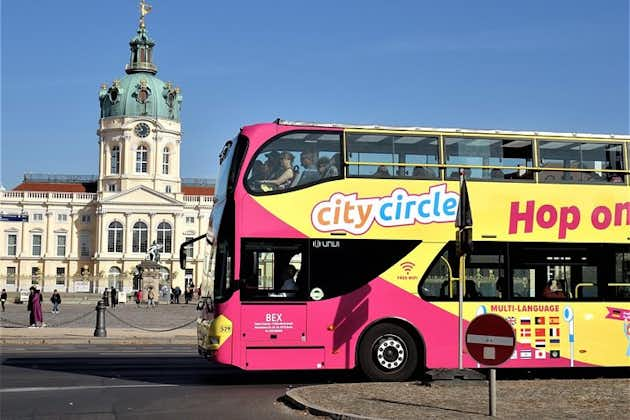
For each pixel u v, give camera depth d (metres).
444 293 17.75
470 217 16.27
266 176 17.42
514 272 18.03
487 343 12.16
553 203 18.38
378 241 17.61
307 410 13.41
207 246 18.78
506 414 12.62
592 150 18.78
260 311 17.06
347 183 17.66
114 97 135.50
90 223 135.50
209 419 12.93
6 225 134.25
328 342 17.25
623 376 19.64
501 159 18.38
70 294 105.38
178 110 138.62
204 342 17.70
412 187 17.89
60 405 14.34
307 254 17.33
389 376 17.47
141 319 52.06
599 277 18.38
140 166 134.75
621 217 18.62
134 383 17.53
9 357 23.73
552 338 18.00
